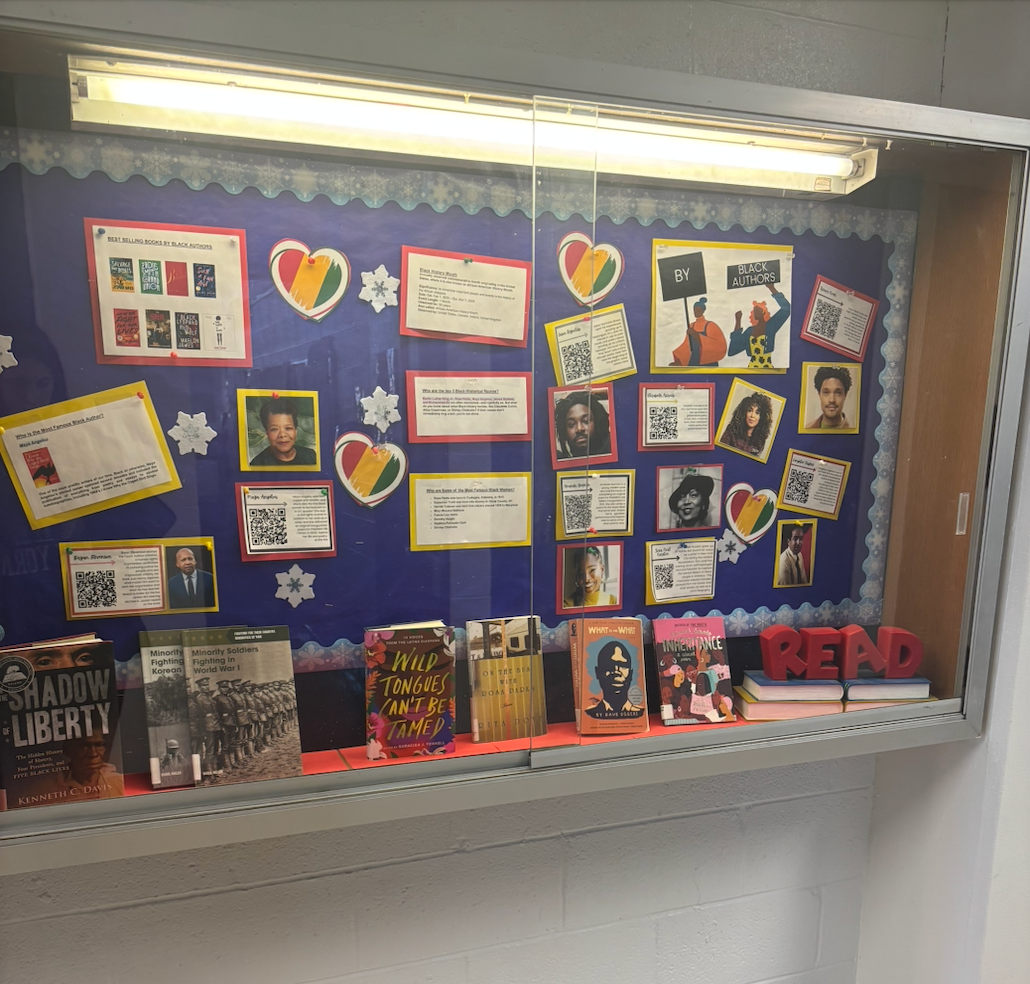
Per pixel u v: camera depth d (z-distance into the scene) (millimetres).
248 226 995
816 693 1249
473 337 1106
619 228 1143
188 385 1002
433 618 1138
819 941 1535
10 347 930
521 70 939
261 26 843
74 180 924
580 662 1187
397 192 1044
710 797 1409
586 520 1196
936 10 1334
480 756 1068
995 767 1255
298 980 1212
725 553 1277
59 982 1103
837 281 1257
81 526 978
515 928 1321
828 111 1053
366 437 1082
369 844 1213
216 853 1140
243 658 1027
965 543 1234
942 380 1260
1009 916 1290
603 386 1179
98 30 799
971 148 1139
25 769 924
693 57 1221
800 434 1288
